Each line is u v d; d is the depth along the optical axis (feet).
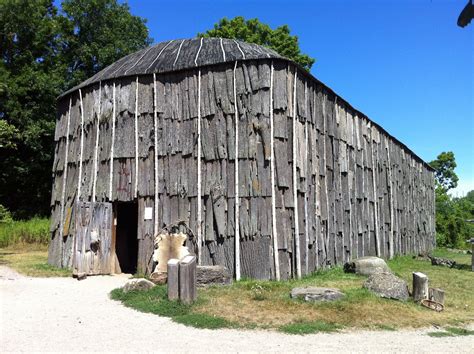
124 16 104.58
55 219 48.39
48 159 90.58
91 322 24.26
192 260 28.19
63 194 47.65
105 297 31.22
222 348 20.01
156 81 43.37
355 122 57.77
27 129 85.15
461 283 41.60
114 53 97.55
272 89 40.70
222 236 38.93
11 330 22.49
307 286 33.27
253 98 40.65
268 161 39.47
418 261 62.85
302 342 21.20
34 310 26.94
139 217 41.52
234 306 27.25
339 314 26.16
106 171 43.62
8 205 93.04
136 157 42.47
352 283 36.50
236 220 38.93
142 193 41.75
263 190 39.11
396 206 70.49
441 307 29.30
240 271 38.24
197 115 41.50
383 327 24.39
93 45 97.25
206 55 44.24
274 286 33.86
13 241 69.77
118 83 44.86
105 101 45.06
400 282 31.22
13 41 91.20
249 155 39.81
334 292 29.14
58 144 50.93
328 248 46.19
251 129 40.19
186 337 21.65
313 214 43.65
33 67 90.94
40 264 47.83
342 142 52.90
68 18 99.60
